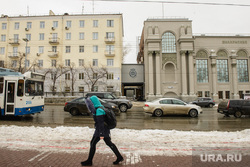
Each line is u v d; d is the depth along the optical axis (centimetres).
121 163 399
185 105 1295
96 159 422
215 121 1106
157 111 1297
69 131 675
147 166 383
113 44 3591
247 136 614
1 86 1041
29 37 3638
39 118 1191
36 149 490
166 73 3653
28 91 1070
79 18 3644
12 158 427
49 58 3578
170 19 3712
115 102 1575
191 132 691
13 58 3603
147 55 3662
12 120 1085
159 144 529
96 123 384
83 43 3600
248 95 2772
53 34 3628
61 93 2948
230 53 3759
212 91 3662
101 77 3288
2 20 3675
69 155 449
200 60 3747
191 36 3575
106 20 3638
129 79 3838
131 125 955
